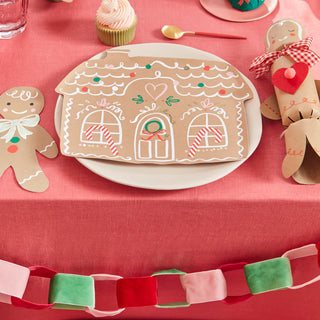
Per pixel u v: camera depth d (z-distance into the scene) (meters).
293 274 1.08
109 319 1.22
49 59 1.08
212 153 0.96
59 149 0.98
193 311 1.20
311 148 0.98
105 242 1.01
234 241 1.02
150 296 1.02
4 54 1.08
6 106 1.02
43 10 1.16
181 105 1.01
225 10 1.18
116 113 1.00
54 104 1.03
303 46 1.04
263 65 1.05
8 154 0.97
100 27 1.09
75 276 1.02
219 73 1.05
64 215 0.96
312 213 0.96
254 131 0.99
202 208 0.95
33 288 1.09
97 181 0.95
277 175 0.96
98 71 1.05
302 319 1.19
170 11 1.18
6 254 1.02
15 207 0.94
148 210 0.96
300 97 0.99
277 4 1.19
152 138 0.98
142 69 1.06
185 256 1.05
